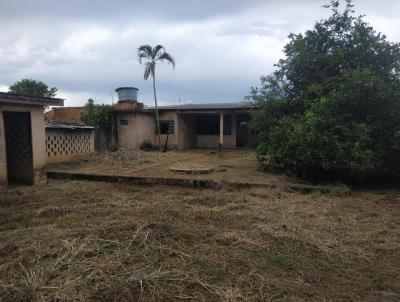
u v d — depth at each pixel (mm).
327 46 9281
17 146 8555
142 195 6953
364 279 3332
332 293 3055
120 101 19328
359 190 7633
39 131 8641
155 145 19688
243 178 8602
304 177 8555
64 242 4023
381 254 3963
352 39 8812
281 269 3518
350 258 3822
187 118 20125
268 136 9320
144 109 19188
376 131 7867
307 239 4301
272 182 7906
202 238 4305
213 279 3232
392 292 3092
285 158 8547
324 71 8930
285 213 5473
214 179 8227
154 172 9906
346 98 7699
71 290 2959
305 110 8938
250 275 3330
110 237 4215
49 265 3432
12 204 6234
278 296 2975
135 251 3811
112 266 3398
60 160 12680
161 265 3488
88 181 8992
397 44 8344
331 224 4949
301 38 9453
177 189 7738
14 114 8484
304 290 3088
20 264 3447
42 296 2875
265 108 9766
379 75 8039
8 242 4109
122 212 5422
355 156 7156
